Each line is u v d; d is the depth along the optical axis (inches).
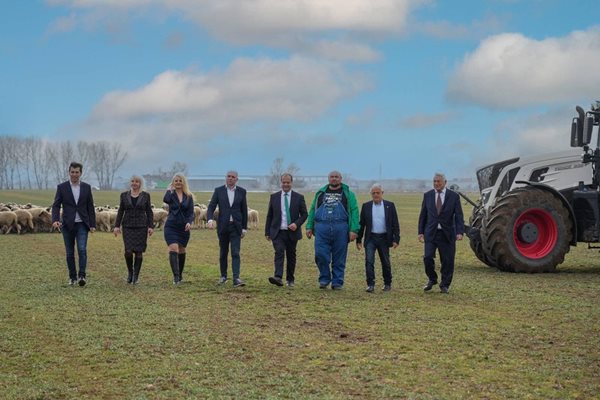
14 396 270.8
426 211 534.0
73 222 559.5
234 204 565.9
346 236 550.9
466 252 904.3
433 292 534.6
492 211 661.9
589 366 312.5
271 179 7204.7
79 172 561.0
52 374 301.0
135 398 267.6
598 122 689.0
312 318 424.2
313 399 265.1
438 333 379.9
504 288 553.6
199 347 347.3
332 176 553.3
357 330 388.5
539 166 700.7
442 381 289.4
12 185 7145.7
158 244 997.8
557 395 271.1
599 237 671.1
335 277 552.4
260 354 333.4
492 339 365.4
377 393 273.1
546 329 390.6
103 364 316.5
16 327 394.3
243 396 269.3
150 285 570.3
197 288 552.4
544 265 658.2
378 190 540.1
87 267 700.7
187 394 272.4
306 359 324.5
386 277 544.7
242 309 455.5
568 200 685.9
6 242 992.9
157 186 7244.1
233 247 565.6
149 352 337.4
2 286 556.1
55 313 436.8
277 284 559.8
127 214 577.0
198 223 1387.8
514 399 266.5
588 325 402.3
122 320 414.6
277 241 561.6
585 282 591.2
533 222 667.4
